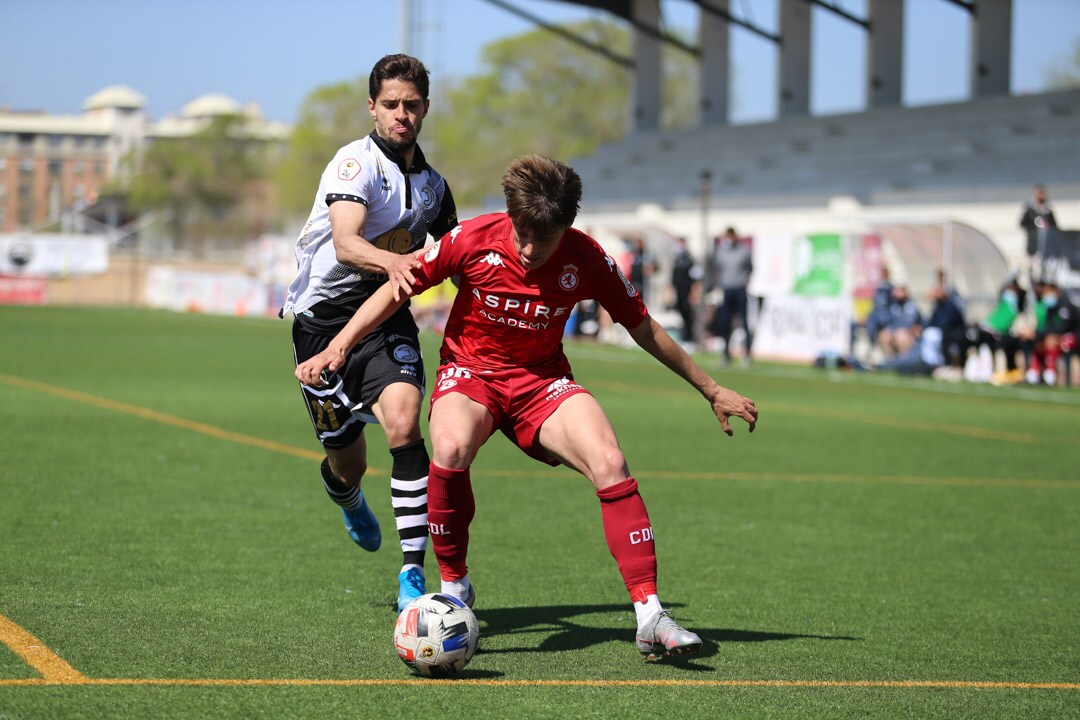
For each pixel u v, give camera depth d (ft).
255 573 45.03
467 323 36.50
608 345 219.20
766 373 163.84
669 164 281.33
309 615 39.17
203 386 124.36
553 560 49.55
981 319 169.37
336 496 43.06
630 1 297.74
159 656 33.65
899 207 208.44
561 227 33.19
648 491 68.54
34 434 83.05
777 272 192.34
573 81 535.60
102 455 74.54
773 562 50.65
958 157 222.48
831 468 79.30
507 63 539.29
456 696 30.99
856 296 178.81
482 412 36.17
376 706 29.91
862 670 34.78
